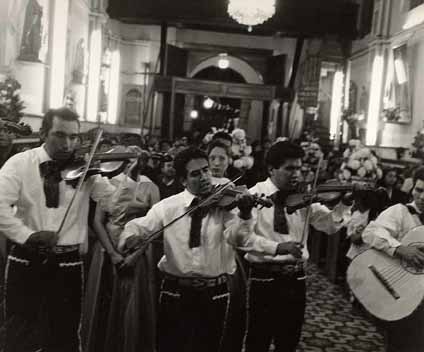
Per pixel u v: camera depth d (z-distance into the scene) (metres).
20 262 3.49
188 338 3.55
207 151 5.02
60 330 3.56
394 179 8.30
